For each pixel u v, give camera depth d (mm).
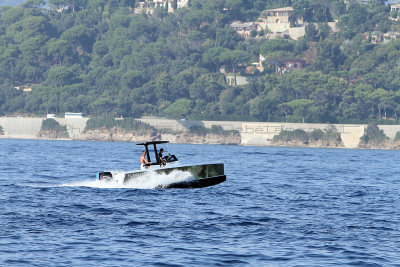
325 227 62656
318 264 46375
